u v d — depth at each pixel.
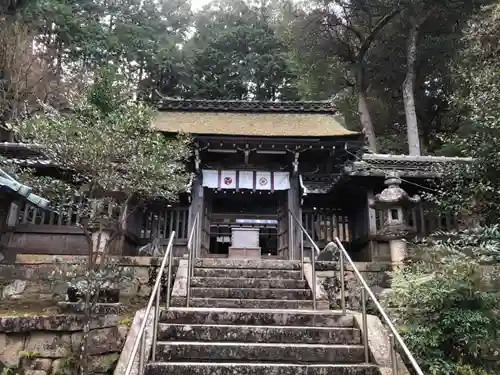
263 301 6.11
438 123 22.55
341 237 10.82
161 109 13.17
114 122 6.61
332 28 22.03
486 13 13.30
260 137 9.93
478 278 5.39
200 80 27.00
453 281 5.23
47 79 17.17
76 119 6.41
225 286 6.82
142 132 7.00
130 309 6.30
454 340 5.08
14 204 8.94
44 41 19.61
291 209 10.59
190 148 9.75
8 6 17.39
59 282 7.09
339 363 4.43
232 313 5.21
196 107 13.31
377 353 4.41
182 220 10.41
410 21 20.08
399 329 5.12
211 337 4.78
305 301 6.13
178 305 6.02
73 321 5.17
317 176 10.89
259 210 13.28
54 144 5.76
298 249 10.30
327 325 5.18
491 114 6.51
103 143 5.86
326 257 8.05
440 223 9.35
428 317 5.23
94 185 6.31
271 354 4.47
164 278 7.40
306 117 13.05
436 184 9.07
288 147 10.20
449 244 6.62
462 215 7.27
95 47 21.72
